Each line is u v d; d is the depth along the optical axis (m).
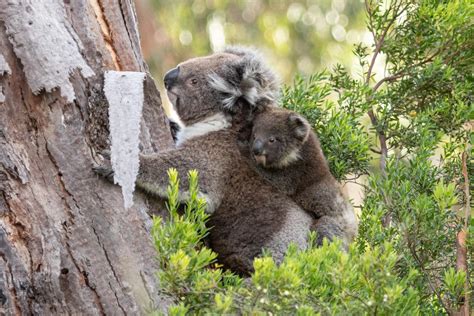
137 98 9.53
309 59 25.78
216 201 10.48
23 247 8.63
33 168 8.77
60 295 8.63
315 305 7.52
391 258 7.70
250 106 11.61
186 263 7.58
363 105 12.68
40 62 8.84
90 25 9.45
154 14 25.64
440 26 12.84
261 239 10.50
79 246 8.76
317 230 10.83
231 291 7.55
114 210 9.04
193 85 11.40
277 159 11.13
